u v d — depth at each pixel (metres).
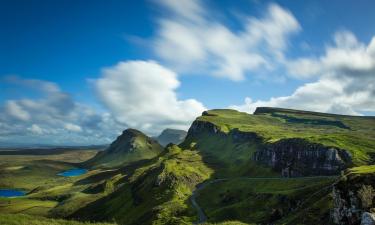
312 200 170.62
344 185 126.88
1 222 57.56
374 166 142.12
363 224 89.56
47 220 64.25
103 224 69.19
